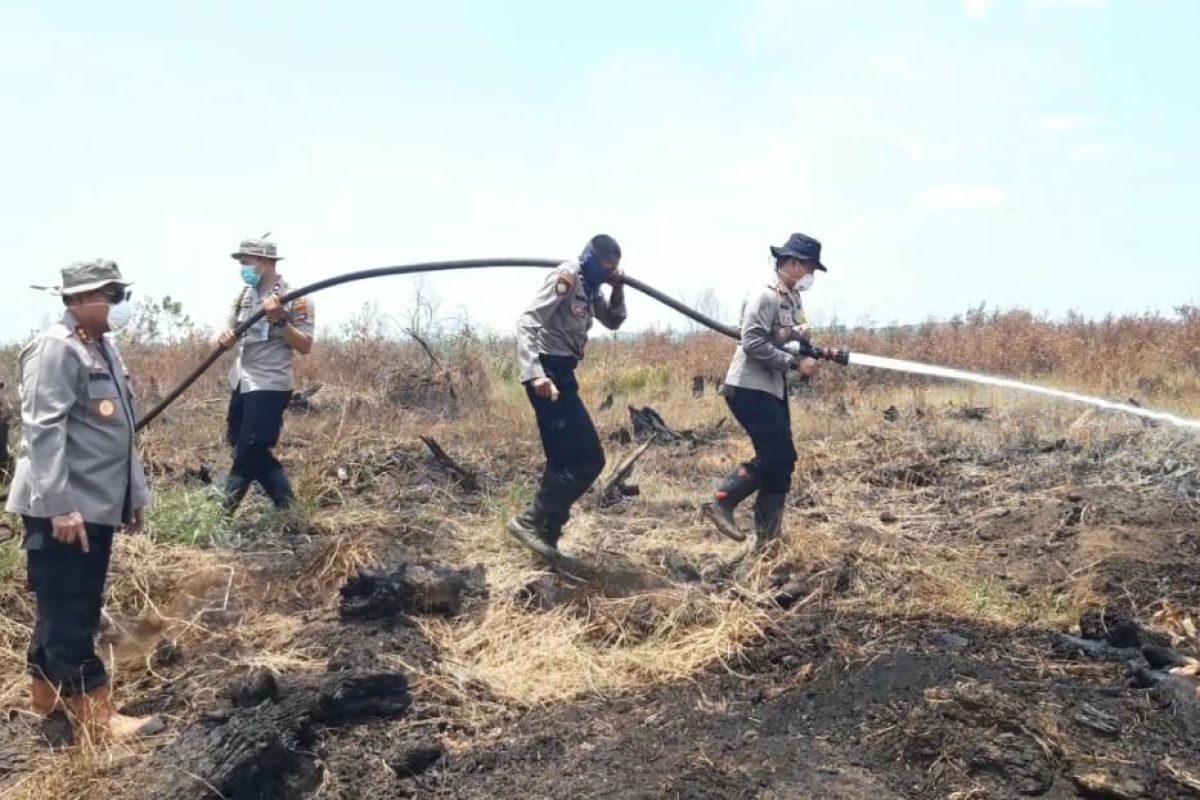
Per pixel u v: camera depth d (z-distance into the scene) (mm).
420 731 3863
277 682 3799
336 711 3854
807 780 3338
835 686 4047
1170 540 5902
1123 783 3303
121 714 3977
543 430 5395
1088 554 5707
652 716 3961
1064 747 3496
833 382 12477
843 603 5031
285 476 6426
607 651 4609
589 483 5434
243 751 3314
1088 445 8094
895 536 6262
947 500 7082
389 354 12383
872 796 3268
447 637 4621
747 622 4719
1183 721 3705
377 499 7133
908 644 4496
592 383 12898
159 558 5395
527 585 5133
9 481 6465
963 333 14852
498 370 12531
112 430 3744
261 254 6152
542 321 5305
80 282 3660
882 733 3648
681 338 16172
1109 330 14500
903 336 15312
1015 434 8719
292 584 5234
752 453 8711
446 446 8734
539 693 4188
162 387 11320
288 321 6141
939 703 3643
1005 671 4164
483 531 6156
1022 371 13195
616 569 5434
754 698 4109
